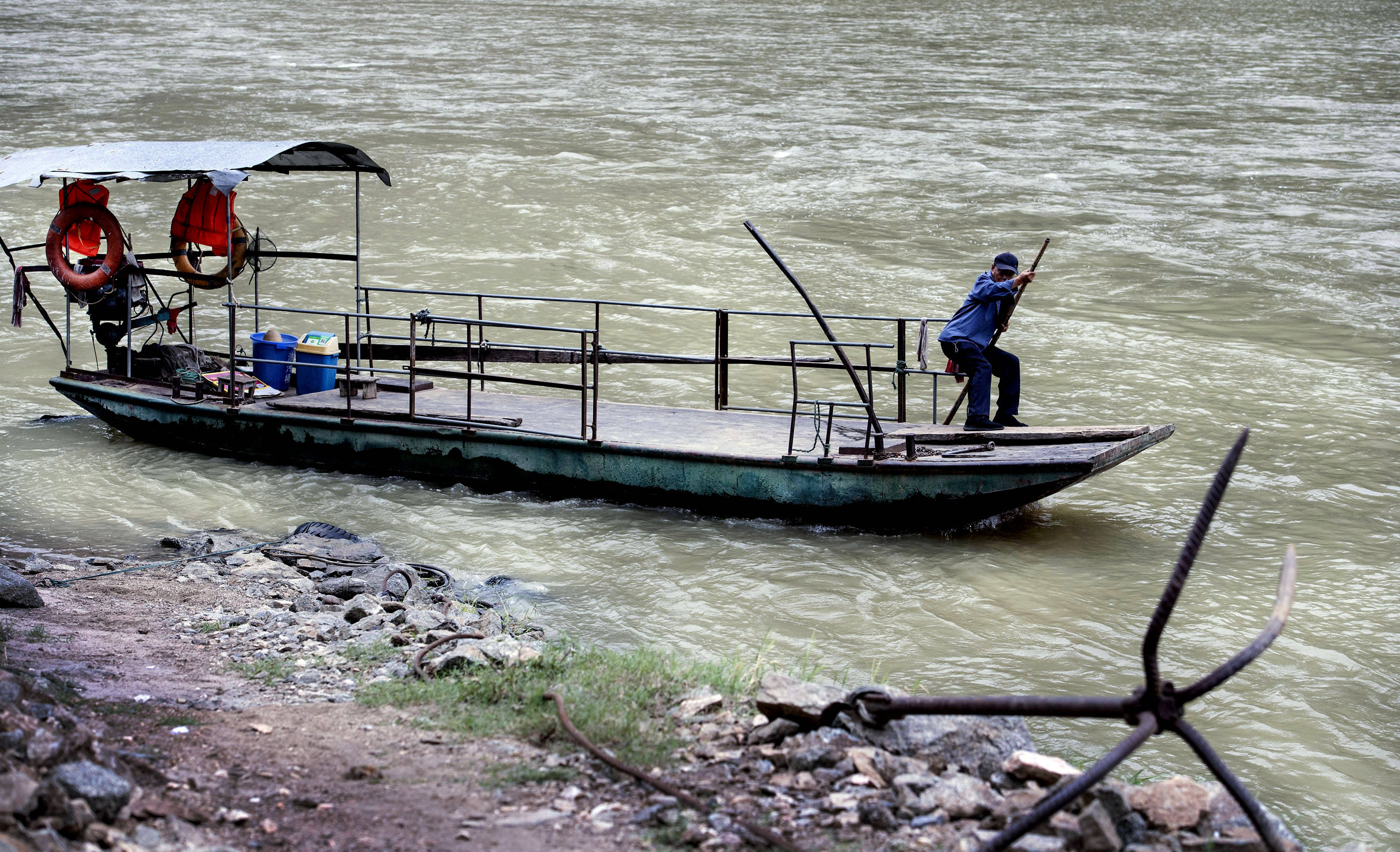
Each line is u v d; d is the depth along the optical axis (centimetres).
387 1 8481
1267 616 931
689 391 1602
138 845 416
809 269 2317
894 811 479
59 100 4147
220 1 8406
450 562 1015
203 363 1383
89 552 990
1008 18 7738
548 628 873
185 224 1294
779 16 7725
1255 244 2538
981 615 925
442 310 2027
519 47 6084
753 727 564
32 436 1355
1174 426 1141
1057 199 2983
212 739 545
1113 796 465
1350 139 3850
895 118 4162
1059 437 1130
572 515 1126
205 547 999
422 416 1199
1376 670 848
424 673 665
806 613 923
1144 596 967
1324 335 1911
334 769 518
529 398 1355
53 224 1290
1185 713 784
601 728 563
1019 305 2091
